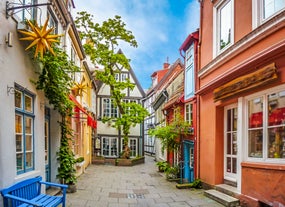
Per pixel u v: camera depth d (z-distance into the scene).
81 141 12.43
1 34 3.91
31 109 5.34
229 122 7.05
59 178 7.21
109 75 16.95
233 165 6.73
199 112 8.59
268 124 5.19
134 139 21.89
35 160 5.34
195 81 9.05
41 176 5.48
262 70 5.07
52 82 5.73
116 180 10.17
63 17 8.68
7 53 4.09
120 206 6.00
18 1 4.72
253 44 5.56
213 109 7.43
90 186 8.54
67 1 9.51
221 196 6.19
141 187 8.64
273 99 5.07
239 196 5.78
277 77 4.71
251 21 5.73
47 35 4.41
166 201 6.51
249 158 5.70
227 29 7.03
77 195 6.94
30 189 4.62
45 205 4.30
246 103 5.89
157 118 21.56
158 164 13.41
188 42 9.87
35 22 4.91
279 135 4.89
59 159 7.22
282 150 4.80
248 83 5.51
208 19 8.12
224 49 7.11
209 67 7.73
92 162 17.73
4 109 3.94
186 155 10.30
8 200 3.82
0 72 3.85
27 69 4.96
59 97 6.03
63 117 7.39
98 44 16.19
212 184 7.29
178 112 10.68
